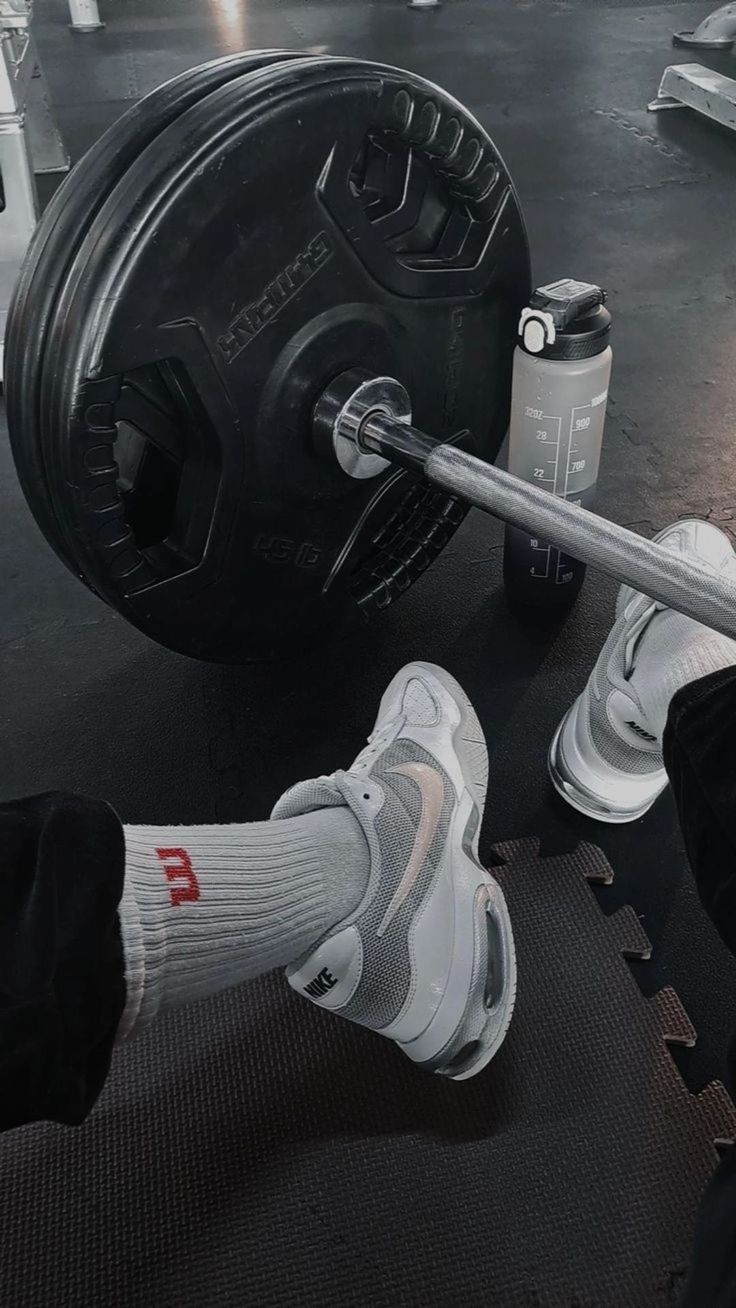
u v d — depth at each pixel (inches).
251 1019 38.5
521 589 54.4
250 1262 32.1
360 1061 37.3
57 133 104.6
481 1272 31.6
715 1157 33.9
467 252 43.2
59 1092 21.9
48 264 34.2
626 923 40.9
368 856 33.5
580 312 43.9
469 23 149.8
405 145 38.9
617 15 152.8
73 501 35.9
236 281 35.1
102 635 55.3
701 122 114.7
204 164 32.4
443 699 41.7
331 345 38.6
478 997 34.1
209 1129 35.4
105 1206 33.6
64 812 22.5
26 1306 31.4
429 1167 34.2
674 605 31.0
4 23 65.1
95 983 21.8
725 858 20.9
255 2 161.8
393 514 48.3
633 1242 32.0
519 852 43.6
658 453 65.2
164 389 37.8
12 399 36.3
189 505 40.2
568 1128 34.9
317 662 53.2
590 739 41.5
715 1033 37.5
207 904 27.5
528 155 107.0
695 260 86.7
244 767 48.0
